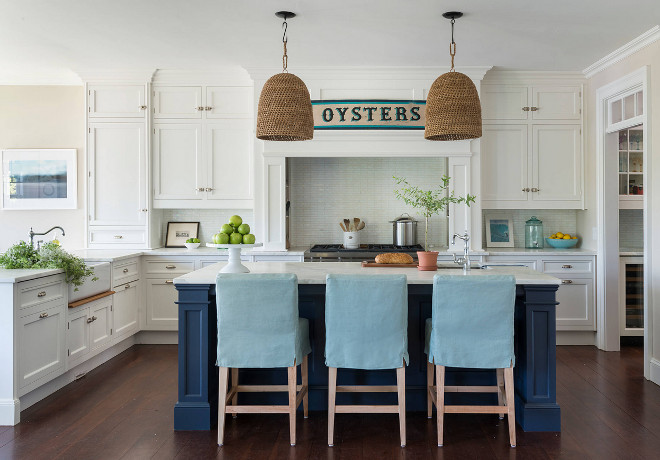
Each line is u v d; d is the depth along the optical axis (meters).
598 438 3.06
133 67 5.20
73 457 2.81
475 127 3.08
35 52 4.71
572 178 5.40
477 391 3.20
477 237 5.24
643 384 4.05
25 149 5.62
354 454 2.86
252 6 3.63
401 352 2.92
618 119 4.84
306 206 5.92
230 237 3.34
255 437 3.09
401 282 2.86
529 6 3.64
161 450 2.90
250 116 5.35
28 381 3.40
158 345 5.28
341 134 5.18
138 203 5.36
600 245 5.12
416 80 5.15
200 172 5.37
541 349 3.17
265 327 2.91
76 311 4.01
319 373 3.51
